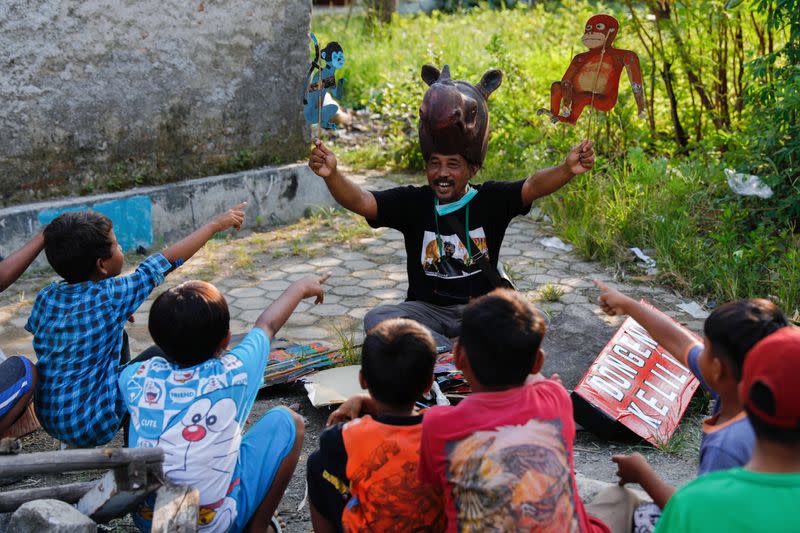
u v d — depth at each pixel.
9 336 4.88
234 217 3.58
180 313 2.68
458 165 3.56
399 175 8.14
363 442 2.46
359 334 4.88
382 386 2.47
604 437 3.74
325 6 16.41
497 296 2.40
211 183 6.52
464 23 13.57
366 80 10.77
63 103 5.79
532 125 8.33
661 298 5.37
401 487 2.43
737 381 2.18
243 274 5.85
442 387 3.89
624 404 3.73
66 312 3.21
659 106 8.38
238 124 6.76
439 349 3.77
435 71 3.77
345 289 5.60
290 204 7.05
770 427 1.80
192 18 6.26
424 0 16.28
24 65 5.55
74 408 3.18
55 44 5.65
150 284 3.33
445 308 3.76
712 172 6.49
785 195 5.93
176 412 2.64
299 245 6.41
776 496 1.79
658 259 5.73
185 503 2.47
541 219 6.88
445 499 2.34
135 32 5.99
